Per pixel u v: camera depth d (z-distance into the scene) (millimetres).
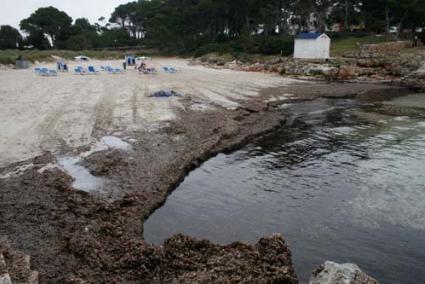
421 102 42500
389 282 11711
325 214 16047
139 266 10852
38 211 14000
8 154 20047
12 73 60500
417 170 20750
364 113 36500
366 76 63562
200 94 41406
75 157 20188
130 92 40875
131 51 130500
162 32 122938
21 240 12102
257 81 56031
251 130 28469
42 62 90500
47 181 16578
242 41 92625
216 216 15859
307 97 45312
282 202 17234
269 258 11133
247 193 18172
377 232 14547
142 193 16859
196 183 19281
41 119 27500
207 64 86750
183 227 14891
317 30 99125
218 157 23219
